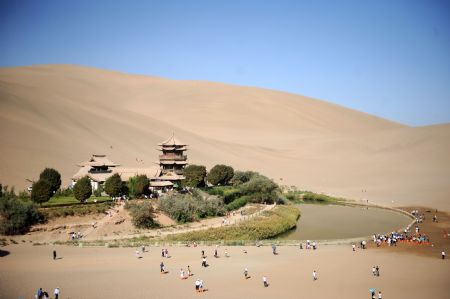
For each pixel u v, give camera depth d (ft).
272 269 239.30
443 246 307.58
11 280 203.41
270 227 356.59
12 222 290.35
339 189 599.98
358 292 203.31
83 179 351.46
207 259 258.78
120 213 335.47
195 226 345.51
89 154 590.96
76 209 325.42
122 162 604.49
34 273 216.33
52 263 235.40
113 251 269.23
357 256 275.80
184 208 359.05
